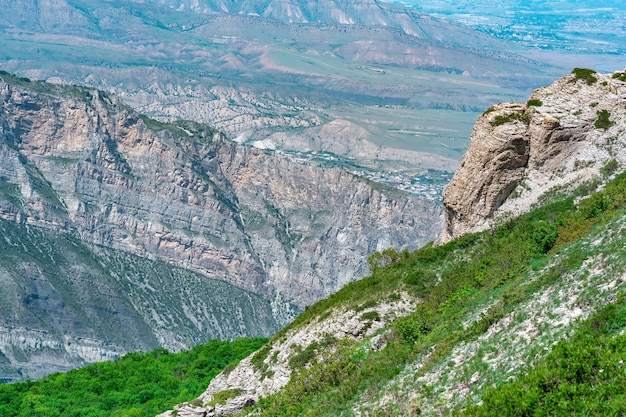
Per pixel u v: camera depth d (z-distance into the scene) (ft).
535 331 199.31
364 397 229.86
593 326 184.34
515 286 236.02
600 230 234.99
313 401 254.88
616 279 196.44
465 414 177.68
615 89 310.24
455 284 276.82
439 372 211.20
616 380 165.68
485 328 219.82
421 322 257.55
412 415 200.34
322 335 291.99
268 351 321.32
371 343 268.00
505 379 187.21
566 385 167.63
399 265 321.52
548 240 264.31
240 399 297.12
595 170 297.74
